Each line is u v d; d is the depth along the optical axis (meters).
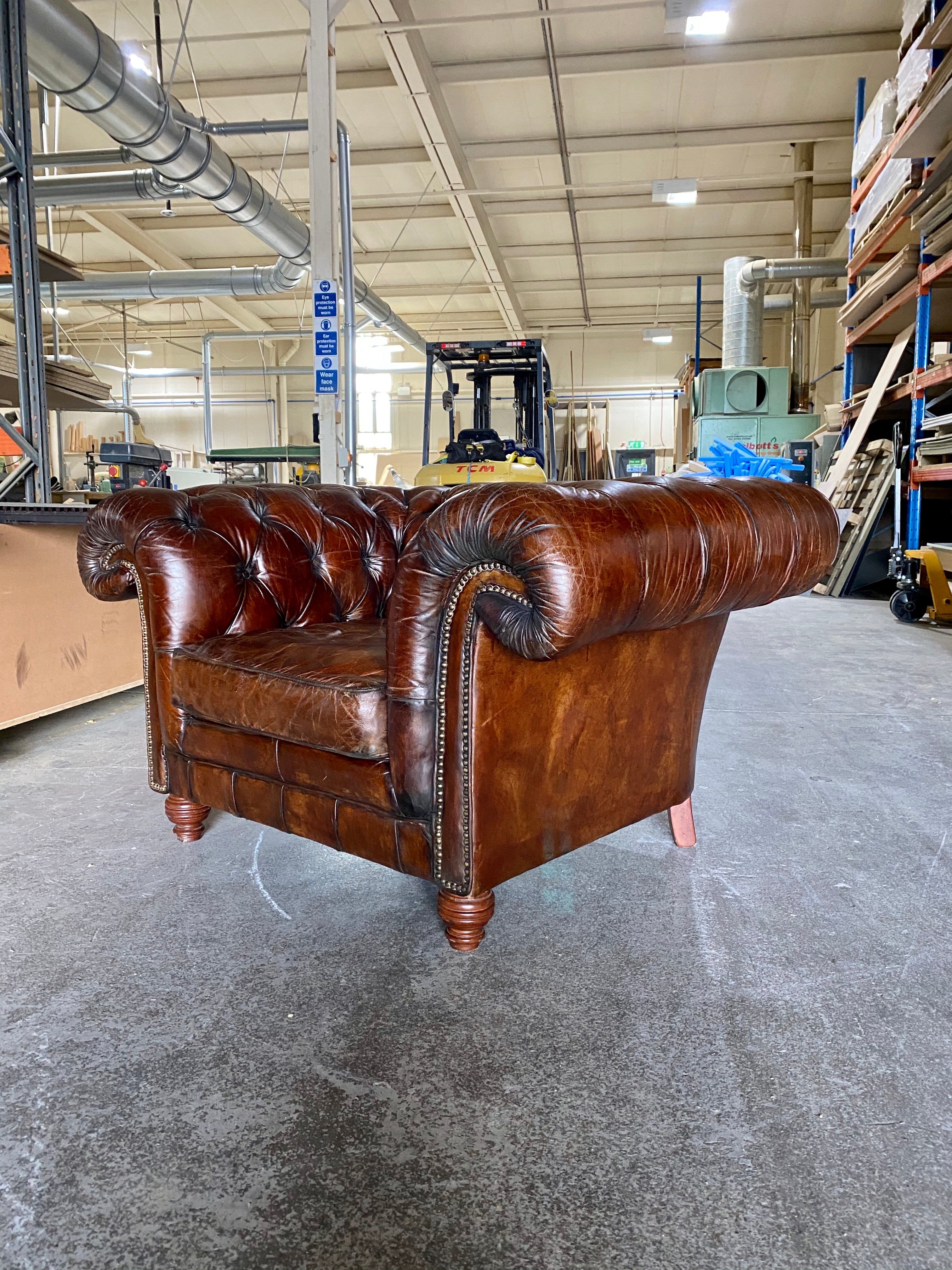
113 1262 0.84
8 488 3.12
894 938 1.49
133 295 9.90
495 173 9.45
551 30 6.56
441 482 6.31
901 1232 0.87
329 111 4.95
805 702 3.27
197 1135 1.01
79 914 1.58
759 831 2.01
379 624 2.02
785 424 8.66
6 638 2.48
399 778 1.39
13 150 2.96
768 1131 1.01
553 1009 1.27
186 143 5.94
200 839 1.95
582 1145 0.99
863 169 6.86
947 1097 1.07
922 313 5.49
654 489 1.40
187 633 1.80
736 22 6.59
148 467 5.83
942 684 3.56
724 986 1.34
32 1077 1.11
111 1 6.24
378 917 1.57
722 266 12.59
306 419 16.31
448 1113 1.05
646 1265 0.83
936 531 6.73
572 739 1.47
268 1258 0.84
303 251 8.53
